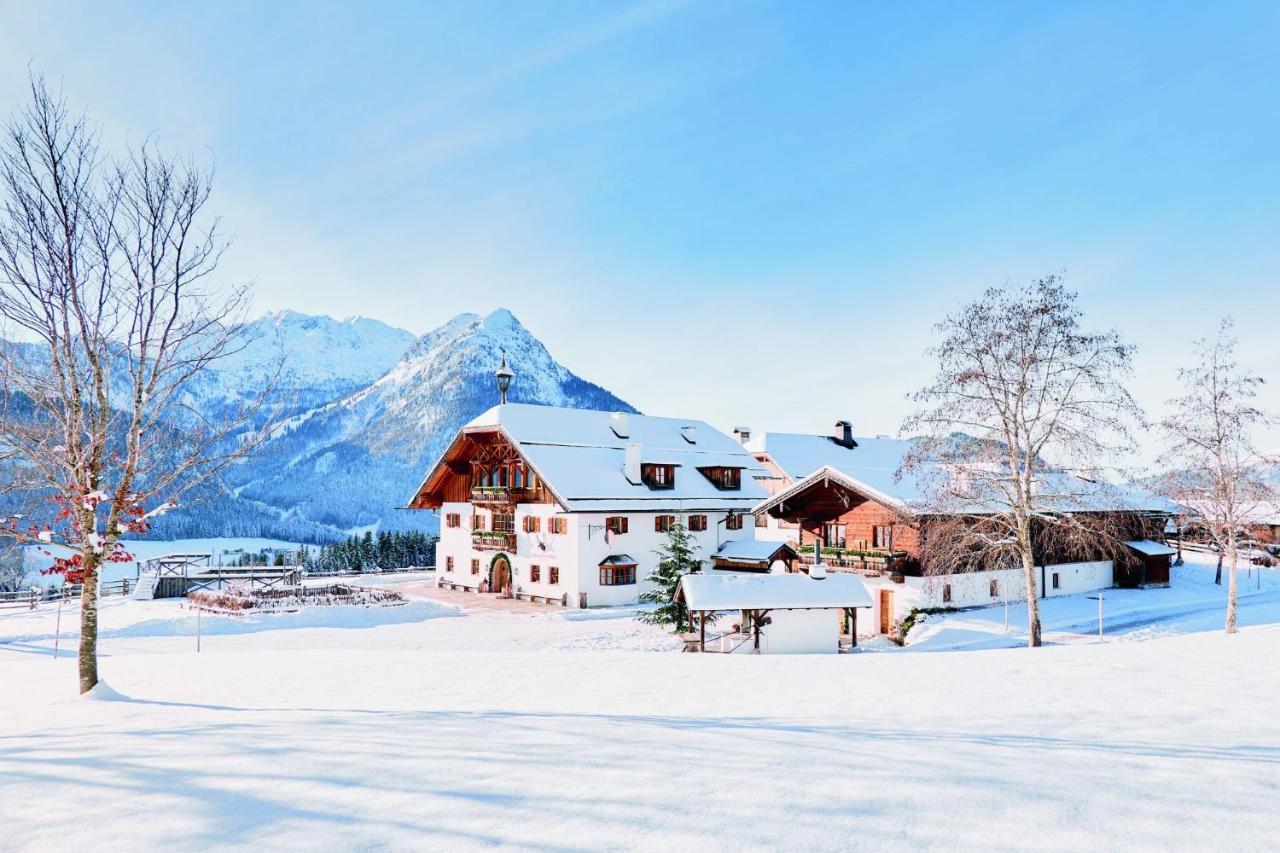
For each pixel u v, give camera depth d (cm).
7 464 1141
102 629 2959
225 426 1311
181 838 377
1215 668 1075
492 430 4369
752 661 1363
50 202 1108
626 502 3997
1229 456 2644
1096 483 2528
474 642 2825
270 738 629
